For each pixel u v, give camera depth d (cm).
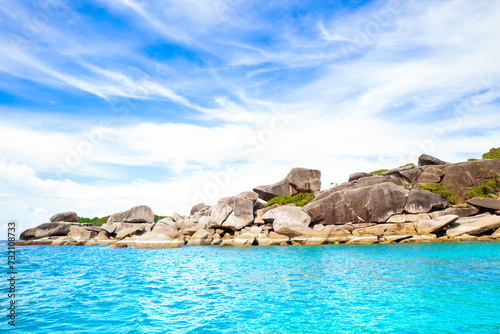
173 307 938
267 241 3338
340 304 938
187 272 1585
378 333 703
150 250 2936
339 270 1541
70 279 1430
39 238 4622
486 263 1638
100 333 722
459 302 931
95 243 4288
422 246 2592
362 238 3112
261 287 1198
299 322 787
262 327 755
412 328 730
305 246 3050
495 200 3225
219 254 2469
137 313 879
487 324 750
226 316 844
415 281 1230
